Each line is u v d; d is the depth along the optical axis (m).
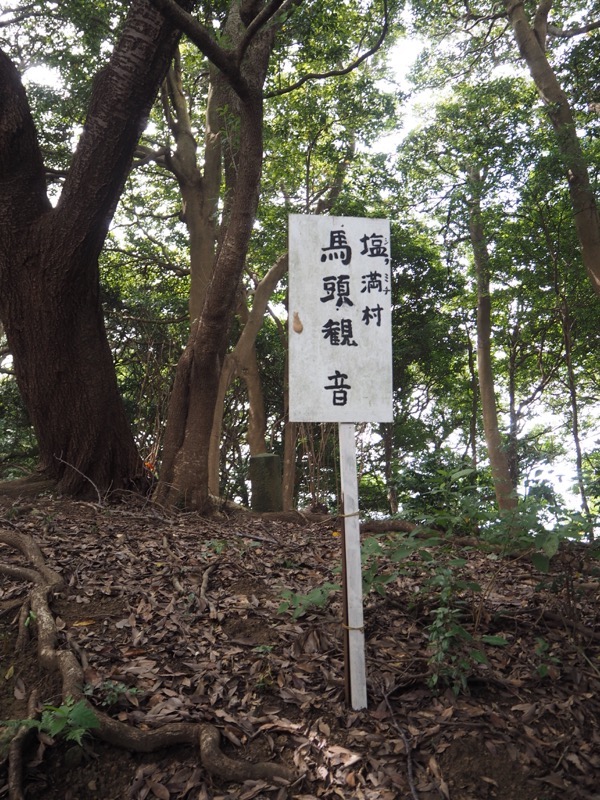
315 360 3.38
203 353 7.79
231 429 19.72
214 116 14.61
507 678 3.62
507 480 4.22
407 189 16.88
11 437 17.62
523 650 3.85
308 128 13.86
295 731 3.24
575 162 12.98
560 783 2.96
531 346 20.36
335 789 2.95
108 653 3.71
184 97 15.18
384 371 3.42
